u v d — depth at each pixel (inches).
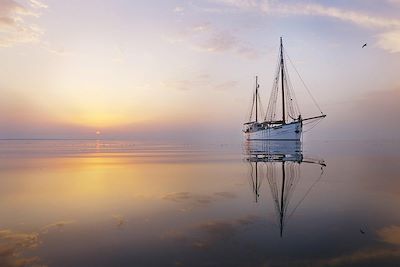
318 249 486.6
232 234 561.9
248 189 1019.3
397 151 3462.1
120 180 1234.6
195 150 4042.8
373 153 3029.0
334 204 780.0
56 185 1112.2
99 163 2063.2
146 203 818.8
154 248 496.4
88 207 771.4
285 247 494.9
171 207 770.8
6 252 481.7
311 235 551.8
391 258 451.8
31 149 4576.8
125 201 842.2
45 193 959.0
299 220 645.9
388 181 1147.9
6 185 1109.1
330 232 566.9
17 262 445.7
